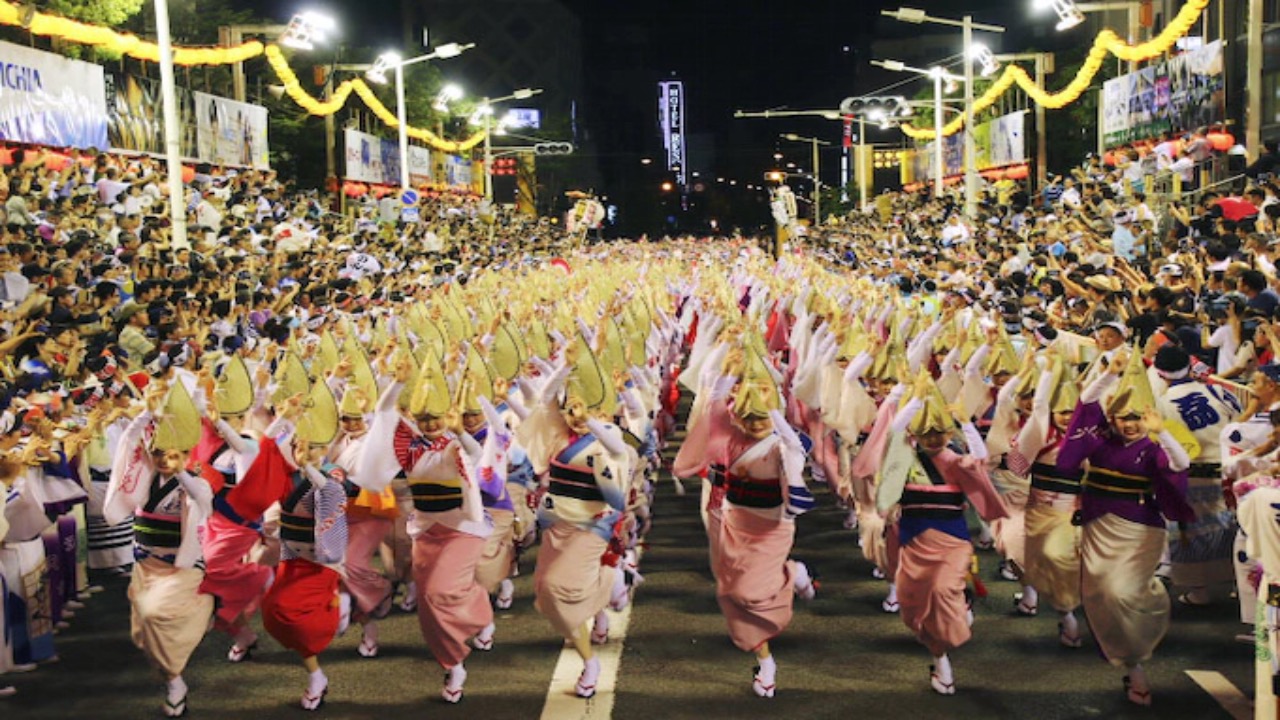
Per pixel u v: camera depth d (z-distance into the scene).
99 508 10.23
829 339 10.34
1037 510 7.93
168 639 7.13
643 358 10.91
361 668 8.03
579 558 7.39
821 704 7.25
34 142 20.97
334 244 24.28
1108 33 27.73
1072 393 7.68
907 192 57.03
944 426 7.22
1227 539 8.71
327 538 7.22
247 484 7.22
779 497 7.42
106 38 20.08
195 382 8.47
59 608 9.04
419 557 7.39
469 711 7.24
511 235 41.66
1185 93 28.09
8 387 9.45
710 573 10.17
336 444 7.52
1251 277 10.80
